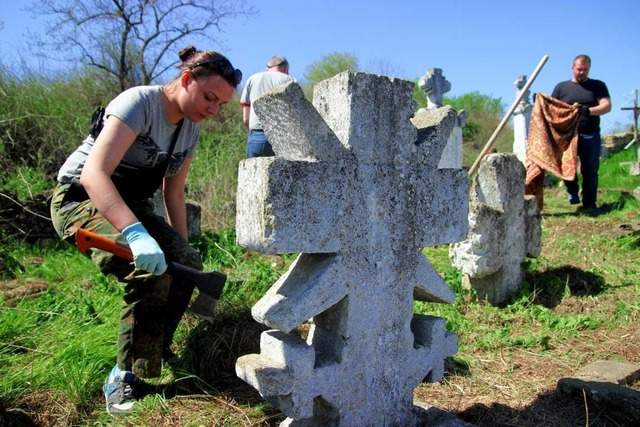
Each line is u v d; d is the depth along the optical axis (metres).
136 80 12.88
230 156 9.53
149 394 2.86
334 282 2.27
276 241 2.09
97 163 2.43
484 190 4.75
